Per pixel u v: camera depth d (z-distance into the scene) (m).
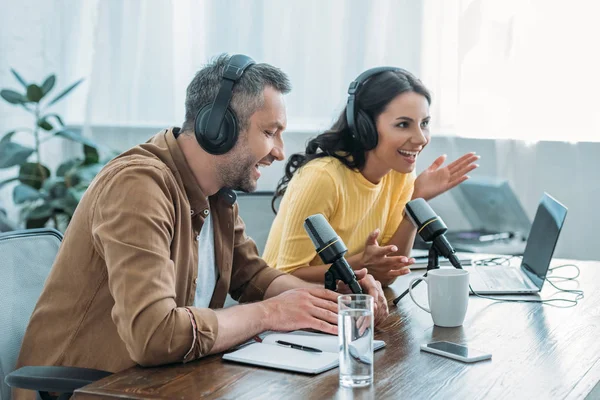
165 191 1.44
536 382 1.19
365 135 2.00
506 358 1.32
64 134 3.49
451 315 1.53
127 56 3.68
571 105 3.22
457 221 3.46
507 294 1.85
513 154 3.30
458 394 1.14
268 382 1.19
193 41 3.61
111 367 1.44
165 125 3.69
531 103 3.26
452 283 1.52
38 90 3.47
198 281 1.67
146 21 3.65
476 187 3.19
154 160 1.47
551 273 2.11
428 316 1.64
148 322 1.28
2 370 1.48
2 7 3.80
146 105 3.70
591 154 3.27
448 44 3.32
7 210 3.88
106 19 3.69
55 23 3.80
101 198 1.40
